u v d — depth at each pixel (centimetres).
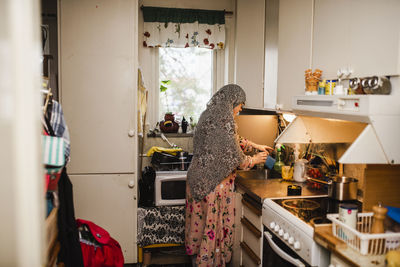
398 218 145
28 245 54
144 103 336
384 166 173
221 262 248
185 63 373
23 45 52
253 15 298
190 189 251
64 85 277
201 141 246
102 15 276
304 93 205
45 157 135
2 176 52
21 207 53
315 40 194
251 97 306
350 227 140
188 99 378
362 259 131
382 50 141
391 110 138
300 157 274
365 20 151
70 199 175
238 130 308
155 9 349
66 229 173
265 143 313
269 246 204
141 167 343
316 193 226
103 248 233
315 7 194
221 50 377
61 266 170
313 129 221
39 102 57
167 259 309
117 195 287
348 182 204
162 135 353
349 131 185
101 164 284
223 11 359
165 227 288
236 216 254
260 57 283
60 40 274
